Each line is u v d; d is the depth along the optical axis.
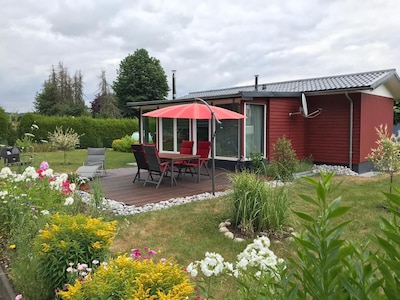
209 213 5.45
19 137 19.50
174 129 12.28
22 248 3.13
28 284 2.69
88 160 10.34
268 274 1.71
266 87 14.25
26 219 3.93
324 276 1.01
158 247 4.10
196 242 4.26
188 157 8.27
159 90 36.69
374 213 5.44
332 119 10.94
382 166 6.34
